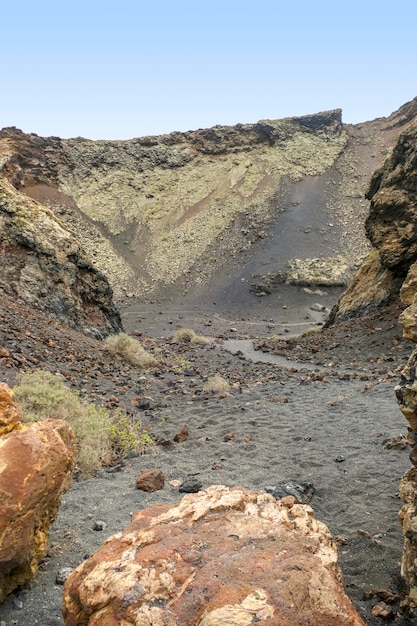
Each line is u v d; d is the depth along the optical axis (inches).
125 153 3698.3
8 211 858.1
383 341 759.1
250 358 847.7
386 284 977.5
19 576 143.1
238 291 2613.2
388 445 281.6
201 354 841.5
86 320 824.9
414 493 142.6
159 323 2012.8
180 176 3631.9
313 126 3914.9
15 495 129.4
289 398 422.0
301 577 93.0
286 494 215.0
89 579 103.3
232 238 3117.6
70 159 3577.8
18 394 304.0
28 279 781.3
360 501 217.2
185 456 280.8
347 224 3159.5
